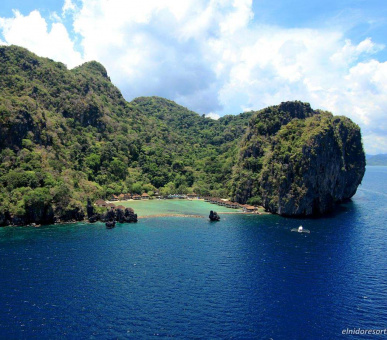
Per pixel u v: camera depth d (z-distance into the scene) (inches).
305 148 7047.2
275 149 7623.0
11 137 6692.9
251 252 4409.5
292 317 2832.2
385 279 3563.0
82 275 3597.4
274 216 6943.9
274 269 3818.9
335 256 4261.8
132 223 6141.7
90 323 2701.8
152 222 6250.0
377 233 5433.1
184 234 5344.5
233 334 2586.1
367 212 7455.7
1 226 5718.5
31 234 5221.5
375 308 2979.8
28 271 3686.0
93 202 7135.8
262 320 2780.5
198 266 3895.2
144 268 3814.0
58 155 7751.0
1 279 3472.0
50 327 2637.8
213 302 3056.1
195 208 7795.3
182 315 2834.6
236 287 3356.3
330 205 7568.9
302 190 6914.4
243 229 5708.7
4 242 4753.9
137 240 4950.8
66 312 2854.3
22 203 5802.2
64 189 6323.8
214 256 4244.6
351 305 3029.0
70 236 5137.8
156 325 2687.0
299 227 5605.3
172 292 3235.7
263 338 2549.2
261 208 7741.1
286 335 2591.0
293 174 7062.0
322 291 3287.4
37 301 3029.0
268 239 5049.2
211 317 2812.5
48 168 6875.0
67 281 3444.9
